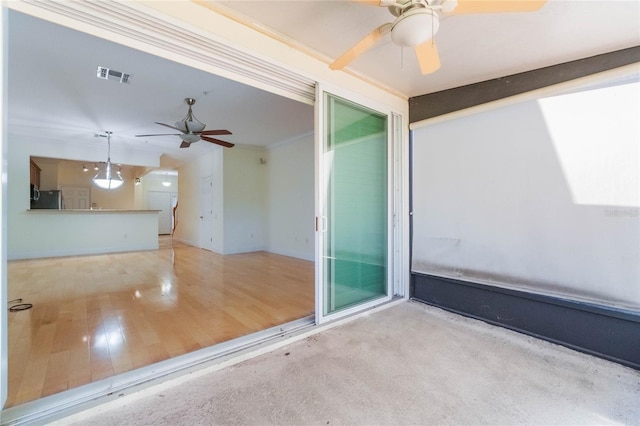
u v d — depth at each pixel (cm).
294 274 456
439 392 168
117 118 462
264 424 143
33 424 139
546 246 236
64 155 613
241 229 682
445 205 302
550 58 230
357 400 161
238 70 215
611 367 197
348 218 280
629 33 195
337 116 266
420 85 297
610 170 207
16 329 245
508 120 257
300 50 235
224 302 319
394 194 327
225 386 173
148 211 724
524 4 137
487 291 272
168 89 352
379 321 272
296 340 231
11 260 569
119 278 425
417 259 327
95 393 160
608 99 207
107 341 225
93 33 161
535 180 241
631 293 199
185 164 877
